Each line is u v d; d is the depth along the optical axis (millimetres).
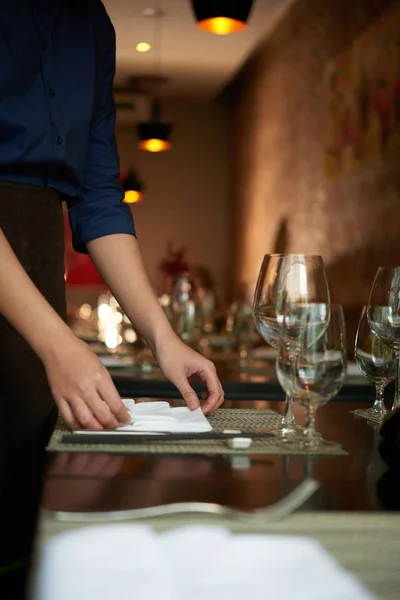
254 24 7441
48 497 709
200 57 8258
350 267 5430
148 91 9508
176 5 6512
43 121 1255
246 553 663
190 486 760
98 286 10164
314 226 6359
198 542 656
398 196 4516
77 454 894
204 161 10258
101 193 1402
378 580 677
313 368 933
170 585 645
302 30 6590
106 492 731
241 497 723
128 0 6383
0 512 1240
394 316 1146
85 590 644
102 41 1397
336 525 675
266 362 2590
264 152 8141
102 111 1445
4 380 1236
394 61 4527
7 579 1212
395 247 4578
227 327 4164
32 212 1272
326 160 5996
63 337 1000
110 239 1342
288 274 1002
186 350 1212
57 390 987
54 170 1298
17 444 1258
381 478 807
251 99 8734
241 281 9281
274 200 7746
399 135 4473
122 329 3830
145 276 1319
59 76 1291
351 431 1091
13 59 1219
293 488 760
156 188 10234
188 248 10266
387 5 4629
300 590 660
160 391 1970
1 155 1230
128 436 945
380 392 1271
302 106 6688
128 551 646
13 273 1035
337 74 5676
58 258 1338
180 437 958
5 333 1230
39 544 655
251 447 936
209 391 1180
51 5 1284
